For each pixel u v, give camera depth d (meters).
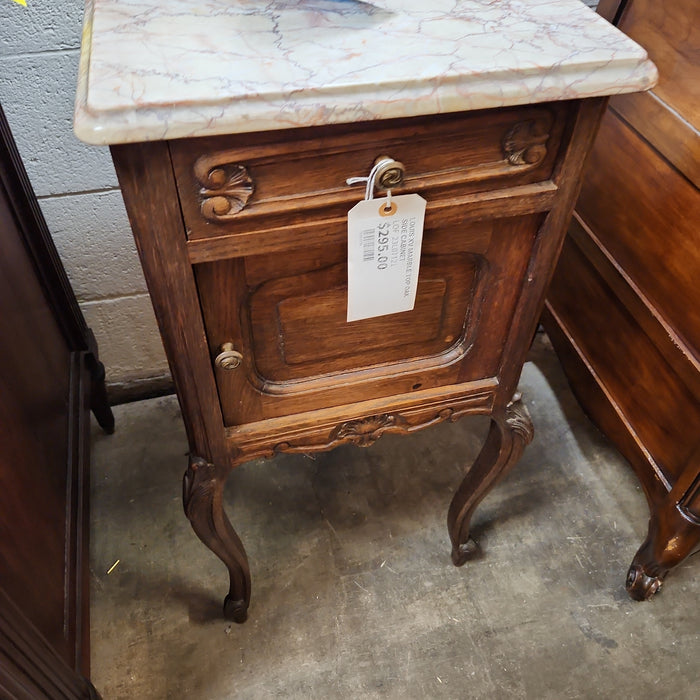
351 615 1.01
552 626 1.00
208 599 1.02
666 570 0.96
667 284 0.84
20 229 0.89
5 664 0.56
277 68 0.48
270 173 0.50
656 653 0.97
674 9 0.79
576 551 1.09
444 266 0.64
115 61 0.48
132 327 1.20
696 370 0.81
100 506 1.14
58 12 0.81
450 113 0.50
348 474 1.20
